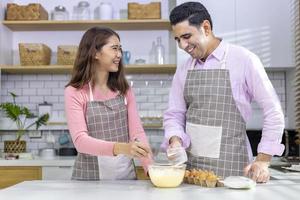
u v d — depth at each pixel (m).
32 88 3.84
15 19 3.59
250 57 1.76
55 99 3.83
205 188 1.49
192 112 1.87
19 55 3.64
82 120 1.86
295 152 3.44
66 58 3.56
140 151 1.60
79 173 1.94
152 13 3.55
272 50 3.47
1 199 1.26
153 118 3.67
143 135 2.00
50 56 3.77
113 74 2.00
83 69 1.90
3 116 3.69
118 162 1.92
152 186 1.54
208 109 1.80
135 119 2.03
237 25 3.48
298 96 3.36
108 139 1.96
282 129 1.67
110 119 1.95
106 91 1.99
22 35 3.88
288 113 3.73
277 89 3.83
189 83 1.88
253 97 1.79
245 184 1.44
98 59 1.91
